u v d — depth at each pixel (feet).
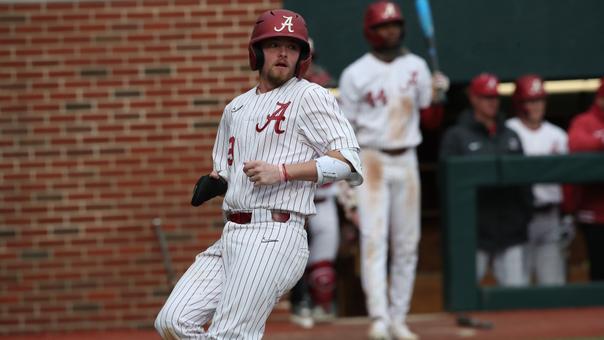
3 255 95.96
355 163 54.75
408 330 88.58
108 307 96.53
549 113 119.75
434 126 90.58
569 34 107.45
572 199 100.78
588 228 100.53
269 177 52.70
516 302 96.53
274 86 56.90
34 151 95.76
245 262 54.08
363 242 86.07
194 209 96.43
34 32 95.45
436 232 122.62
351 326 94.73
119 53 95.81
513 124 104.68
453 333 90.58
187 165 96.32
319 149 55.72
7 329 95.96
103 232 96.22
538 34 107.14
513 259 97.81
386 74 85.35
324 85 93.91
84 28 95.66
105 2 95.71
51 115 95.71
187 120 96.27
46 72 95.66
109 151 96.02
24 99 95.66
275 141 55.21
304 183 55.31
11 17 95.35
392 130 85.66
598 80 111.75
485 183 95.76
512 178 95.91
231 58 96.37
